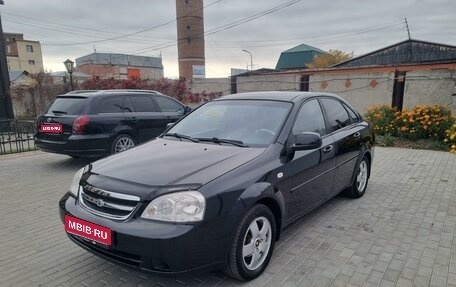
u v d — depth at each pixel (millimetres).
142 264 2484
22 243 3750
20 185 5992
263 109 3846
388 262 3223
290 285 2863
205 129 3920
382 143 9625
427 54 27578
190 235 2424
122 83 17719
